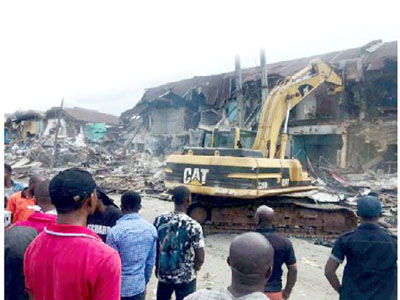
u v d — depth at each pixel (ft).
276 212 20.49
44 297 4.82
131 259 7.93
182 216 8.97
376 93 26.71
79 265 4.71
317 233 20.10
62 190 4.98
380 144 26.61
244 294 4.09
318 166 27.32
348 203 21.74
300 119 28.14
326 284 13.70
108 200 8.96
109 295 4.72
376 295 6.94
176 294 8.96
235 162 18.39
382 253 6.96
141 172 32.96
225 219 20.13
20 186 12.16
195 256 8.94
